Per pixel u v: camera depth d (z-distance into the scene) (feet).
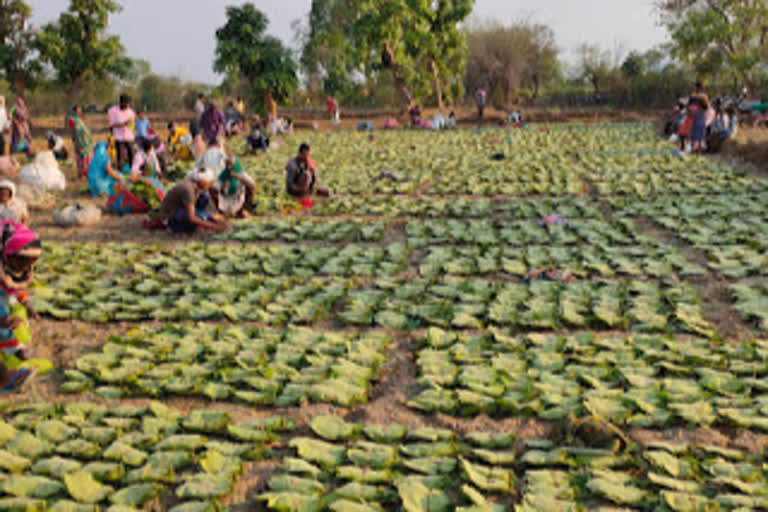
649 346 17.95
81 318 21.22
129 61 129.39
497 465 12.99
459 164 53.16
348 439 14.02
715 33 107.86
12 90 131.03
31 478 12.41
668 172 46.09
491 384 15.99
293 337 18.99
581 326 19.65
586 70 146.92
